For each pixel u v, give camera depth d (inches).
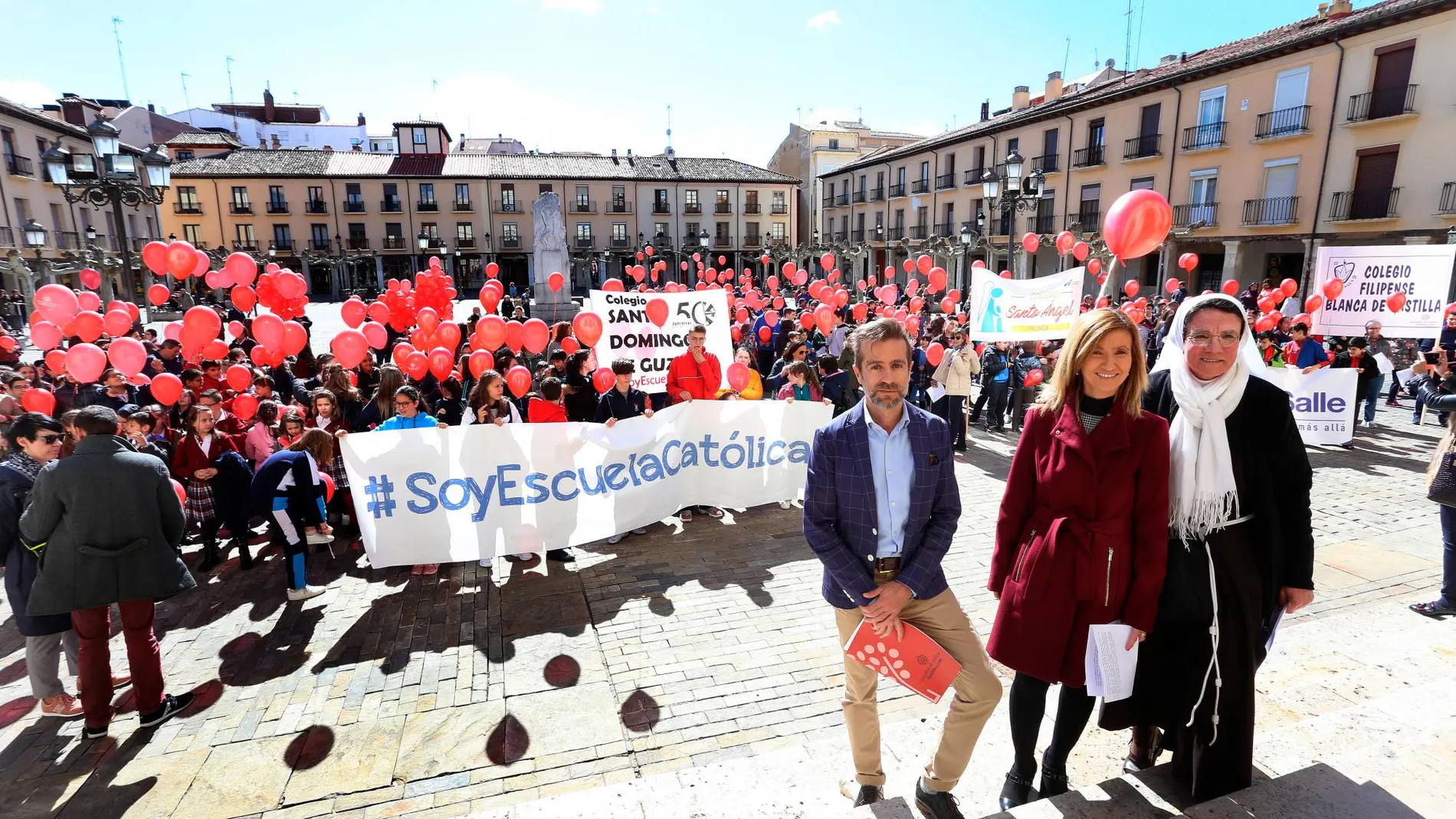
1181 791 93.6
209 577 222.5
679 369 286.4
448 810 120.9
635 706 149.7
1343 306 350.0
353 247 1910.7
